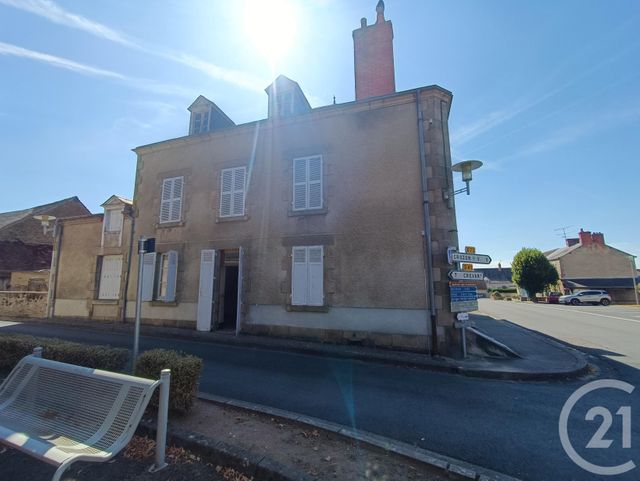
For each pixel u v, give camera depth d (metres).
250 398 4.71
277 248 9.75
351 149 9.30
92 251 13.05
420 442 3.53
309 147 9.81
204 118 12.69
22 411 3.24
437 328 7.66
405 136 8.79
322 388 5.26
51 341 5.09
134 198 12.45
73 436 2.77
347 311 8.62
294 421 3.75
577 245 40.25
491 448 3.43
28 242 22.22
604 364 7.32
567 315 19.28
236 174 10.82
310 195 9.62
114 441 2.58
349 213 9.03
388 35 10.69
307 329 8.95
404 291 8.16
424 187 8.30
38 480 2.71
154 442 3.31
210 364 6.64
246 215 10.34
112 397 2.89
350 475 2.75
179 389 3.73
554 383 5.88
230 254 11.59
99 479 2.70
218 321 10.62
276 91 11.48
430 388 5.45
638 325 14.18
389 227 8.55
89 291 12.68
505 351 7.63
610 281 36.66
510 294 48.44
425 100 8.73
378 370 6.57
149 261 11.45
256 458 2.89
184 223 11.32
